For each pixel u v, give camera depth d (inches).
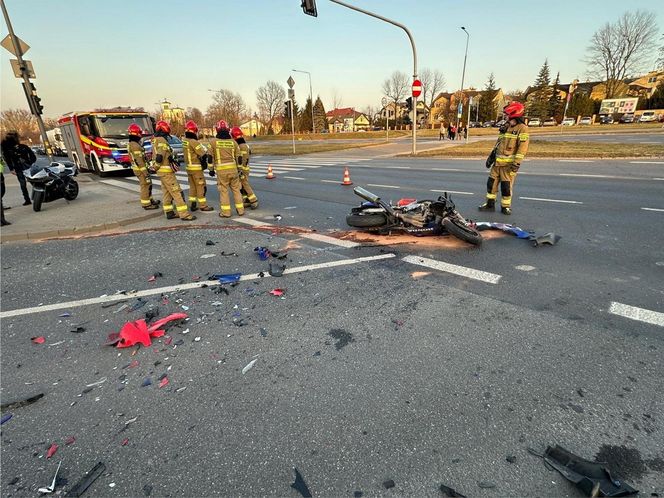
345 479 80.0
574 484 77.0
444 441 88.0
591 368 110.1
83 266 213.5
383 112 3631.9
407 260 200.8
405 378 109.2
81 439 93.4
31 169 387.9
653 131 1363.2
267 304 157.5
